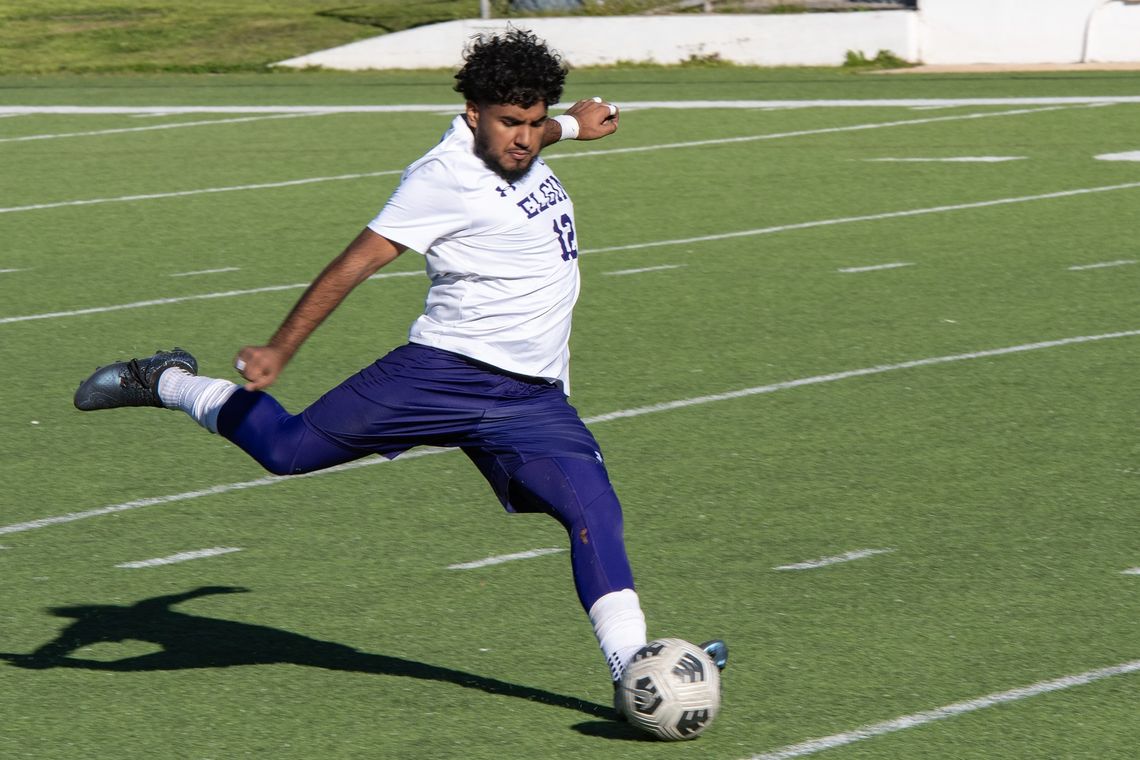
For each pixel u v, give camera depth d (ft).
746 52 278.46
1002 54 274.57
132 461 85.30
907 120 213.66
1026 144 193.16
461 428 53.11
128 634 62.34
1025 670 57.77
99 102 244.83
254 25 304.71
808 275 129.49
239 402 54.65
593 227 150.92
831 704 54.95
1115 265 131.54
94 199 169.17
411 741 52.39
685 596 65.57
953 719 53.67
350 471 83.15
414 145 200.34
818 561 69.46
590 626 62.64
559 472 52.29
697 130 208.23
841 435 88.28
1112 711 54.29
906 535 72.64
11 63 286.87
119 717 54.54
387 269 135.95
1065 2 270.87
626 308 119.14
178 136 211.41
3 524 75.51
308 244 145.48
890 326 112.57
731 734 52.60
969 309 117.29
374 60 283.59
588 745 51.93
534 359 52.70
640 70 276.21
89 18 317.01
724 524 74.49
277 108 235.61
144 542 73.00
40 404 96.27
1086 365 102.17
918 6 276.00
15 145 206.28
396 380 52.70
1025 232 145.18
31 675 58.29
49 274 134.00
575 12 290.35
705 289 124.98
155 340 111.86
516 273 51.80
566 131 59.26
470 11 299.17
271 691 56.65
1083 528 73.26
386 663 59.26
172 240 147.95
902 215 153.89
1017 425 89.76
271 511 77.10
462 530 74.18
